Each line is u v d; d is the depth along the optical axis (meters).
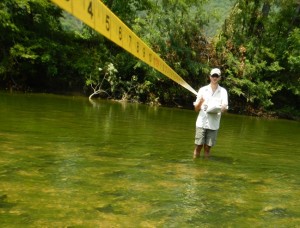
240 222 3.35
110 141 6.93
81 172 4.61
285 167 5.96
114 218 3.21
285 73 22.67
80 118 10.15
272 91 22.00
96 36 21.52
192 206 3.67
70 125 8.54
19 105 12.05
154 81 20.62
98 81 20.14
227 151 7.08
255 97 21.58
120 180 4.38
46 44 19.34
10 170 4.46
